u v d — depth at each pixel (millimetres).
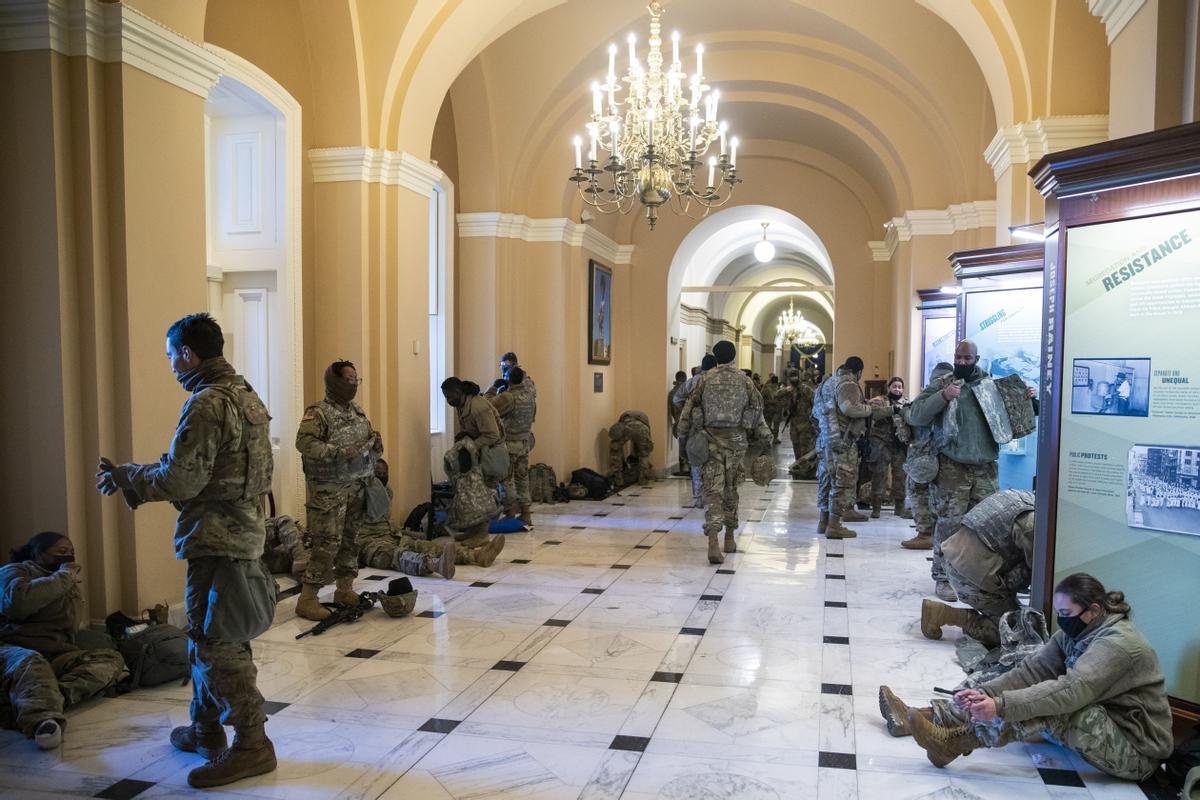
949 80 8555
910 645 4523
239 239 6648
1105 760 2916
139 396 4332
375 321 7004
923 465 5383
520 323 10180
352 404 5020
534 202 10367
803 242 17547
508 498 8094
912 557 6805
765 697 3785
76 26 4090
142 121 4336
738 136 12148
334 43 6711
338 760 3148
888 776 3023
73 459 4152
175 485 2770
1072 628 3047
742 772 3053
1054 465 3662
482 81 9094
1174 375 3273
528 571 6277
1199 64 3898
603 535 7812
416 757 3174
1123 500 3424
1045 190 3795
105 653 3793
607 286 12375
